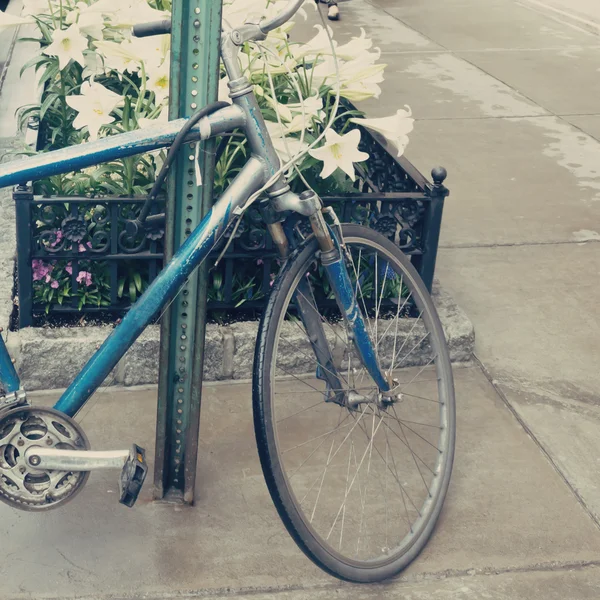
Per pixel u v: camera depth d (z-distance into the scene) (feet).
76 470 7.05
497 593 7.63
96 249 9.88
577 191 16.35
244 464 9.00
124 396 9.95
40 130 12.51
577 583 7.76
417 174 11.12
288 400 10.03
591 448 9.55
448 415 8.39
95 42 9.81
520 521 8.44
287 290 7.31
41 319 10.24
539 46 27.61
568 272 13.33
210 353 10.16
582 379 10.78
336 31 28.58
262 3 9.99
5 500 7.14
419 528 7.96
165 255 7.61
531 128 19.80
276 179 7.12
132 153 6.84
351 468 9.06
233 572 7.68
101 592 7.41
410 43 27.35
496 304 12.34
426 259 10.84
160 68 9.66
